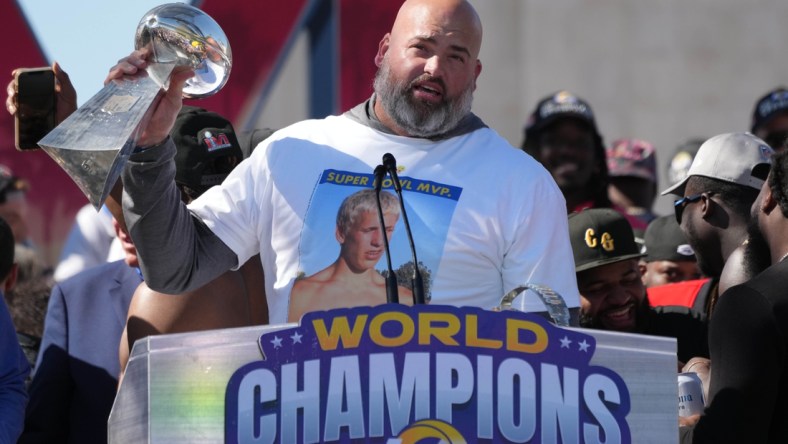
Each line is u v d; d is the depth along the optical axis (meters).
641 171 24.56
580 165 22.70
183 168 14.33
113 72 11.00
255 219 12.33
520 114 28.97
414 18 12.20
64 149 10.16
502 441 9.05
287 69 25.59
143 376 9.13
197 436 9.03
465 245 12.00
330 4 25.64
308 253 12.02
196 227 12.05
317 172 12.21
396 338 9.07
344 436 9.02
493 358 9.11
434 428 9.02
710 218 15.42
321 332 9.09
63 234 25.23
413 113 12.11
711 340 11.21
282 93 25.59
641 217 24.42
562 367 9.20
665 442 9.30
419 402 9.03
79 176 10.22
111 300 15.54
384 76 12.29
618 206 24.62
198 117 14.72
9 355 13.62
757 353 10.80
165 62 11.05
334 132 12.46
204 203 12.33
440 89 12.08
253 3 25.48
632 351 9.31
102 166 10.17
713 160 15.43
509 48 28.97
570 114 22.67
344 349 9.06
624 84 29.25
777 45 29.58
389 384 9.04
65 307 15.59
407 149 12.31
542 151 22.84
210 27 11.18
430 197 12.09
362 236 11.95
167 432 9.03
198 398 9.05
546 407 9.14
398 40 12.24
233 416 9.05
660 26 29.34
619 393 9.27
